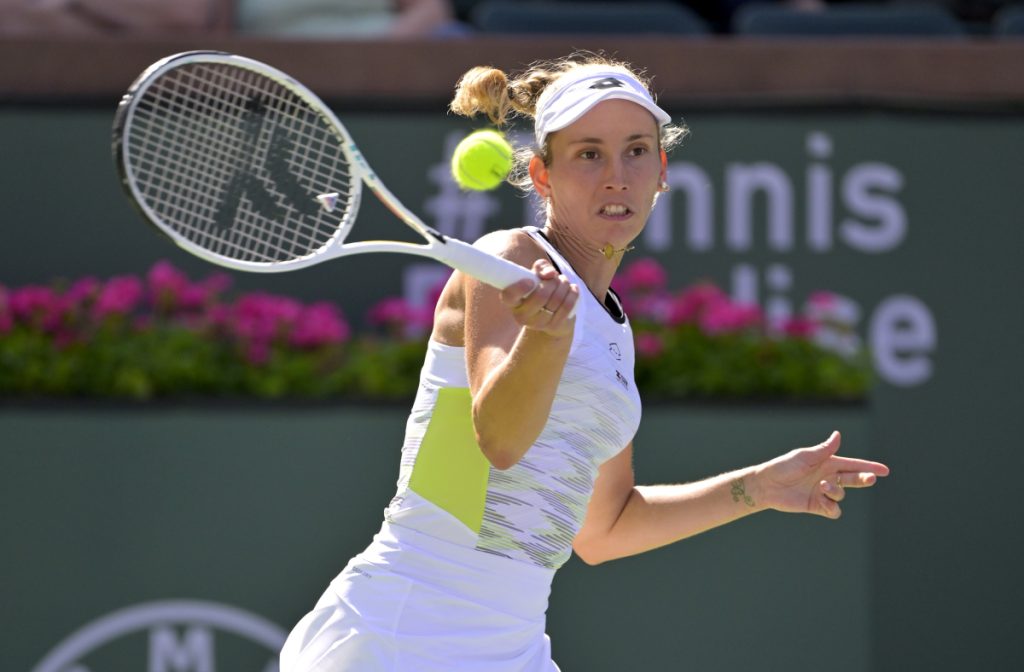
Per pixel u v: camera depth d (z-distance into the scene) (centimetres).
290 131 893
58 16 2100
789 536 1747
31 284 1962
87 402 1700
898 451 2011
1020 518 2019
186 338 1745
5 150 1967
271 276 1972
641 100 882
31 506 1688
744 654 1730
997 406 2030
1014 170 2055
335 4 2195
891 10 2331
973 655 1995
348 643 885
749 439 1766
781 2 2614
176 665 1686
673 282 2000
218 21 2161
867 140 2036
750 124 2020
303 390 1734
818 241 2019
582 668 1717
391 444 1725
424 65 2002
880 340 2019
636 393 916
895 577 1997
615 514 1033
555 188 901
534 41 2009
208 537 1698
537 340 769
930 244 2036
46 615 1677
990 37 2602
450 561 880
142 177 1847
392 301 1980
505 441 793
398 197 1989
